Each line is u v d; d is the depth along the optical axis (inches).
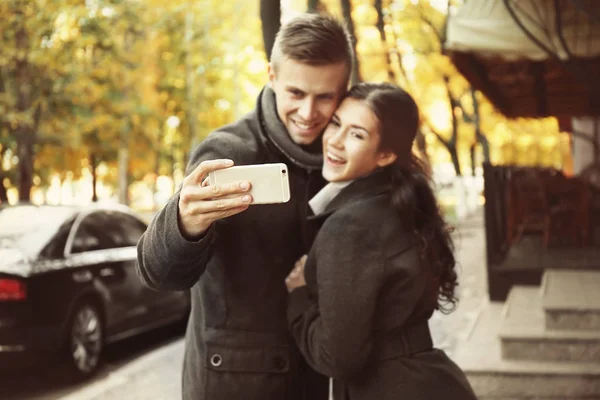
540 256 334.0
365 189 79.9
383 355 79.2
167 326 333.4
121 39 795.4
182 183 71.0
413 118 80.9
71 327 244.1
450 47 360.8
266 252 80.2
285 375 81.4
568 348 201.5
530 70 430.3
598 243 350.0
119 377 253.9
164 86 1063.0
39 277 234.2
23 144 689.6
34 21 611.2
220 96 1202.6
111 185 1633.9
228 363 80.1
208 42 1042.1
